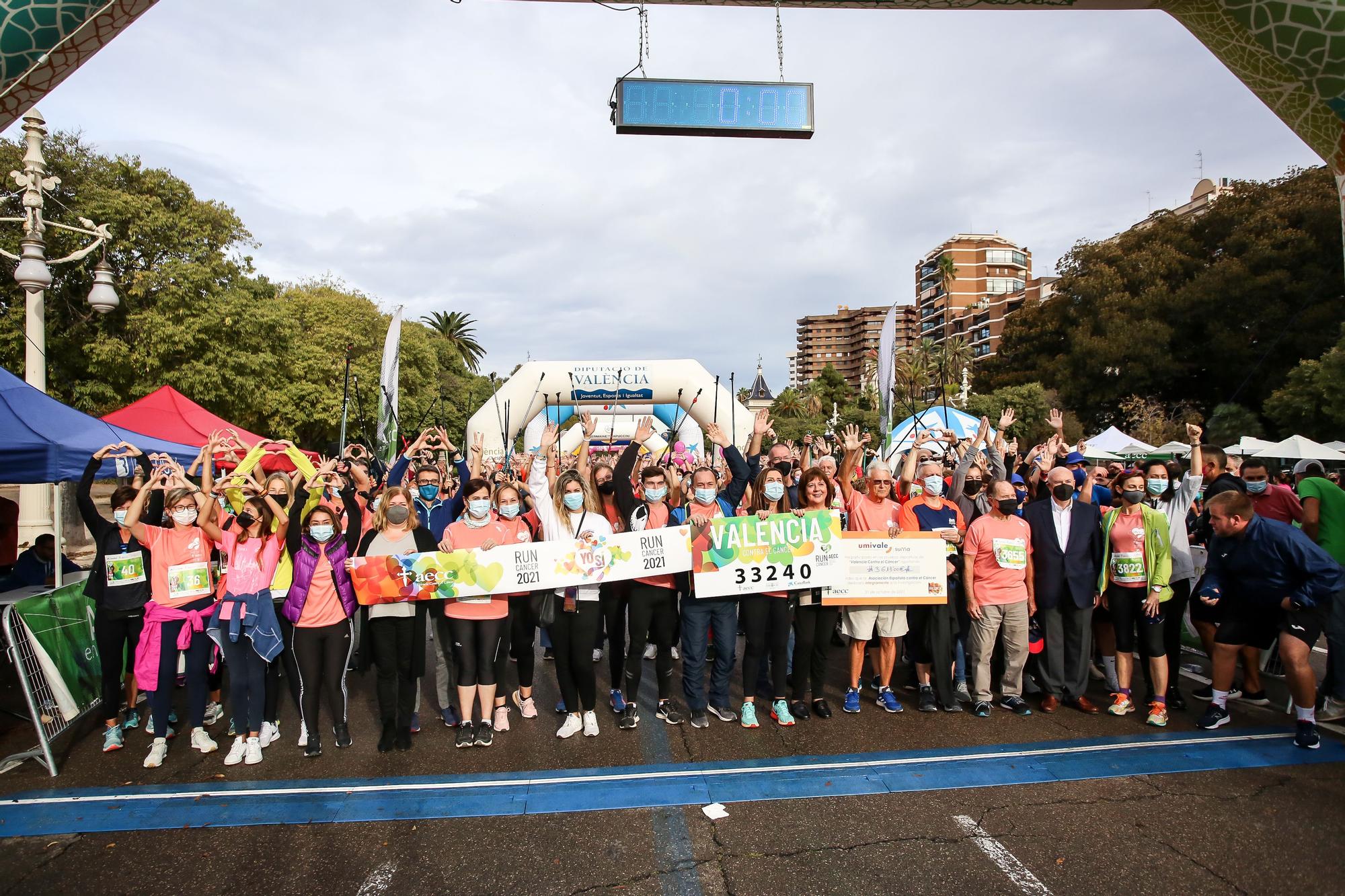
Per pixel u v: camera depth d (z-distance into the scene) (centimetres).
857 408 5197
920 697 585
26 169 1063
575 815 407
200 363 1952
